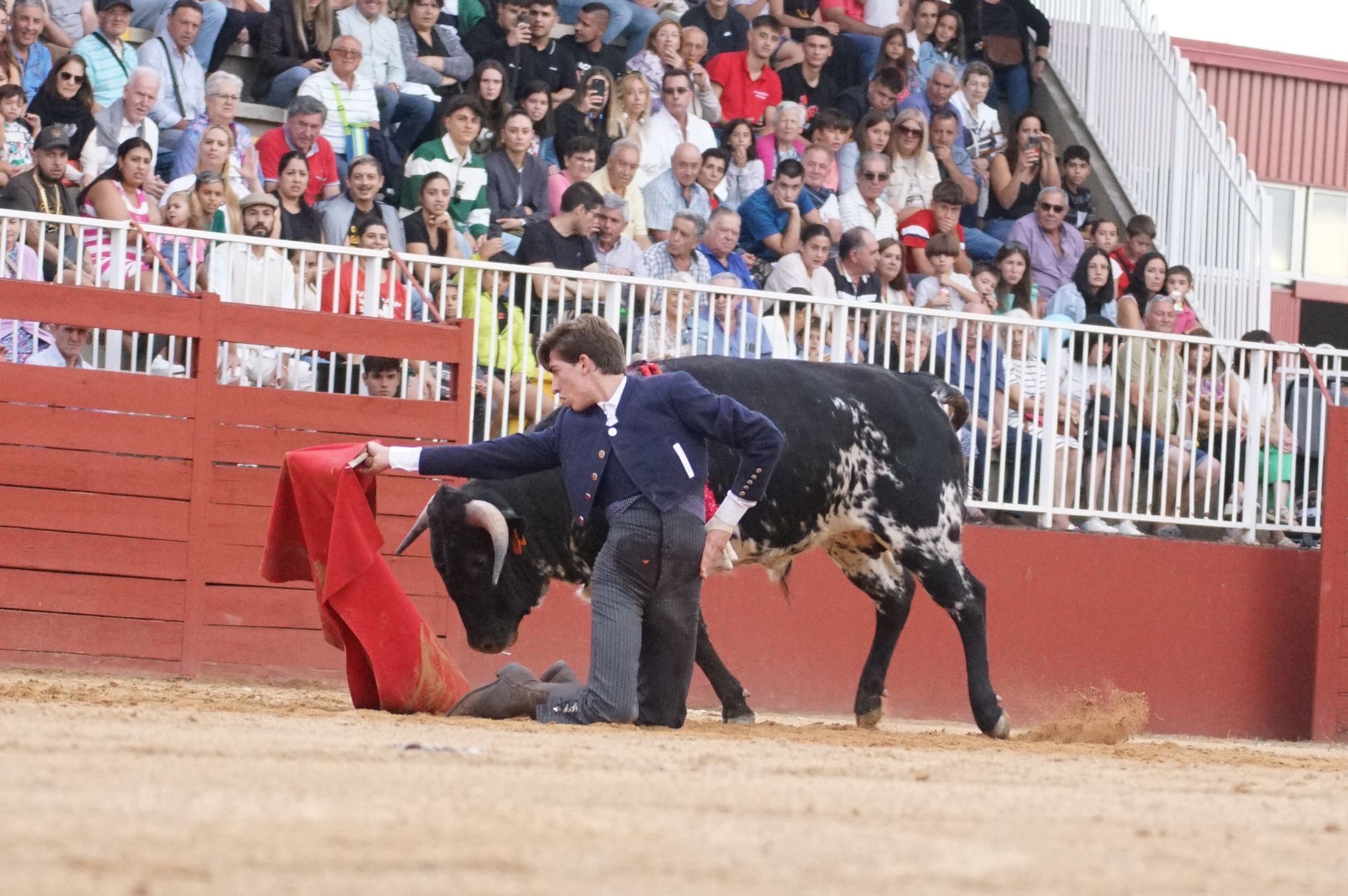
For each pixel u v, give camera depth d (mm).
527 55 31641
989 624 26641
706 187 32062
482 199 29719
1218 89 47156
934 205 34156
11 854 5969
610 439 14477
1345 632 28391
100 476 22562
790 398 18172
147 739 10391
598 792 8797
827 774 10789
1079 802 9695
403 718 14633
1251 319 35125
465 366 23781
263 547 23219
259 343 23125
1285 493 29031
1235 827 8742
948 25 37656
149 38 28969
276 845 6441
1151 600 27641
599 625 14523
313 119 28203
